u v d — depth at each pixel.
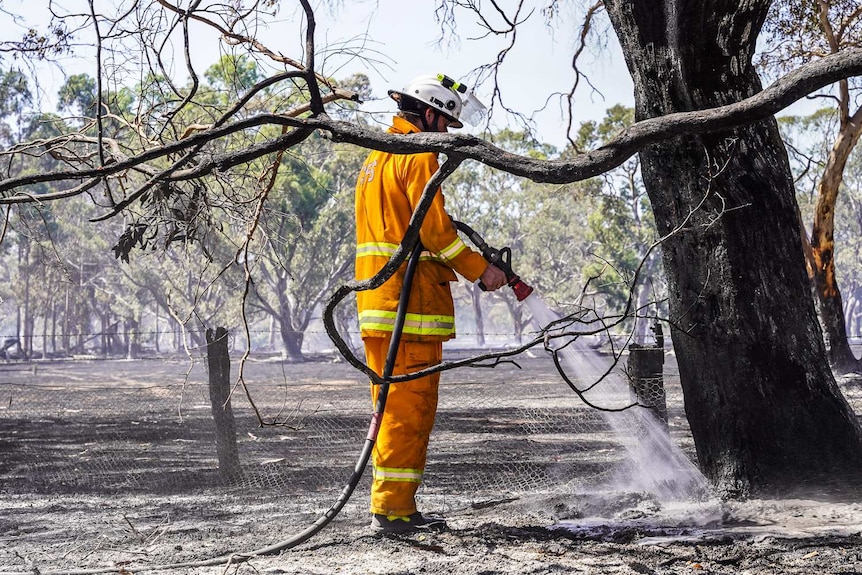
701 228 5.45
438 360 4.70
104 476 7.98
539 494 5.98
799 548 4.14
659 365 6.12
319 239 50.09
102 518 5.86
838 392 5.53
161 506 6.34
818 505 5.06
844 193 64.31
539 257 71.69
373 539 4.57
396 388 4.62
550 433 9.67
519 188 67.12
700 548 4.20
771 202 5.45
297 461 8.79
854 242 75.69
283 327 54.75
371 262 4.64
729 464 5.47
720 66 5.46
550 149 38.09
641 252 48.78
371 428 4.48
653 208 5.68
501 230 68.56
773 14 20.17
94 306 75.62
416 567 3.96
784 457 5.35
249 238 6.57
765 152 5.54
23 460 9.23
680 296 5.58
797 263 5.51
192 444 10.66
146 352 74.75
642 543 4.35
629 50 5.64
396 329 4.45
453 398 17.52
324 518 4.45
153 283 63.34
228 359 7.61
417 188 4.50
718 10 5.32
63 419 14.69
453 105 4.90
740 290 5.41
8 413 16.27
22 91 7.56
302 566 4.08
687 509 5.14
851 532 4.39
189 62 4.24
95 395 20.28
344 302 56.84
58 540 5.06
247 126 3.65
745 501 5.31
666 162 5.53
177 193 6.38
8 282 76.25
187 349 6.24
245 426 12.45
